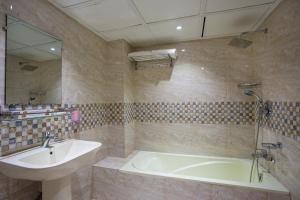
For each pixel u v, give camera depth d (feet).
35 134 4.22
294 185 4.11
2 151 3.52
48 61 4.56
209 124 7.20
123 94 7.15
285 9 4.41
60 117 4.96
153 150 7.94
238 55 6.83
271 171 5.35
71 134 5.37
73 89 5.45
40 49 4.34
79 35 5.75
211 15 5.30
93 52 6.51
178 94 7.59
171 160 7.38
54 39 4.75
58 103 4.85
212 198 4.95
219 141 7.09
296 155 4.01
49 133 4.44
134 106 8.18
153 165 7.23
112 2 4.57
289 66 4.27
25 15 3.97
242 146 6.82
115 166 6.21
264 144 5.19
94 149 4.25
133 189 5.74
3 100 3.53
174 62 7.64
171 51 6.82
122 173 5.88
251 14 5.24
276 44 4.89
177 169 7.05
